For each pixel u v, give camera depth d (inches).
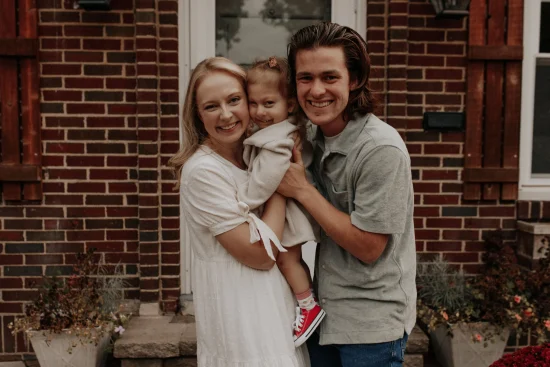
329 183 72.1
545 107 139.3
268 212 69.2
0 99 127.3
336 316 70.7
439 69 132.3
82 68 128.3
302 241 70.2
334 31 65.1
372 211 64.7
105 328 117.3
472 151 133.2
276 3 137.8
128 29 128.0
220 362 68.7
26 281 130.9
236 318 67.6
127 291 132.1
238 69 68.7
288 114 71.5
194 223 70.1
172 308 131.3
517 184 134.5
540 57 136.0
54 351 115.6
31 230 130.2
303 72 65.2
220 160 70.2
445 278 125.0
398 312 69.9
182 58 131.0
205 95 67.1
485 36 132.0
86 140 129.4
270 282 69.2
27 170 127.4
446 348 123.0
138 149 127.5
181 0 130.0
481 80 132.2
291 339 70.1
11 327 120.4
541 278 120.9
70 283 119.4
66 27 127.5
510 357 89.7
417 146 133.4
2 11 125.3
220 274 69.0
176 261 130.9
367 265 69.3
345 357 71.2
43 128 128.8
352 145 67.6
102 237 131.0
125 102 129.1
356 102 68.9
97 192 130.3
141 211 127.9
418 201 134.2
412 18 131.1
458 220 134.8
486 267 130.4
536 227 126.3
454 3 125.0
